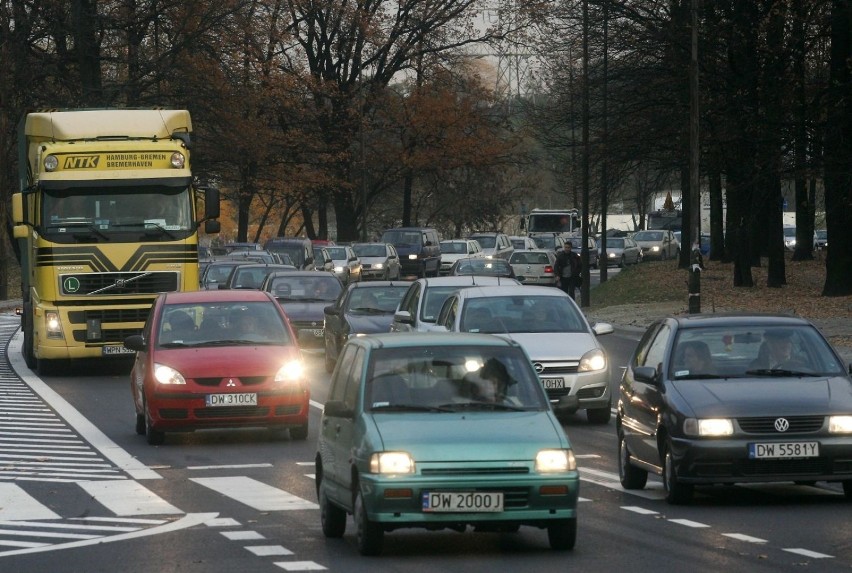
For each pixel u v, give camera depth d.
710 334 39.97
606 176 142.12
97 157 77.75
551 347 56.34
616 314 128.38
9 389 73.56
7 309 156.12
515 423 30.28
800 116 121.12
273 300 56.44
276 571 28.19
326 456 32.88
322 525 33.06
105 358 79.50
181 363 51.69
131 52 162.50
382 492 28.80
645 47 127.50
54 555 30.38
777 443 35.88
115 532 33.47
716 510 36.31
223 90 170.88
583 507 37.06
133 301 78.06
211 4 165.12
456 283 68.44
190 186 78.94
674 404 37.06
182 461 47.28
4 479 43.06
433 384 31.55
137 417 55.03
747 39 119.81
